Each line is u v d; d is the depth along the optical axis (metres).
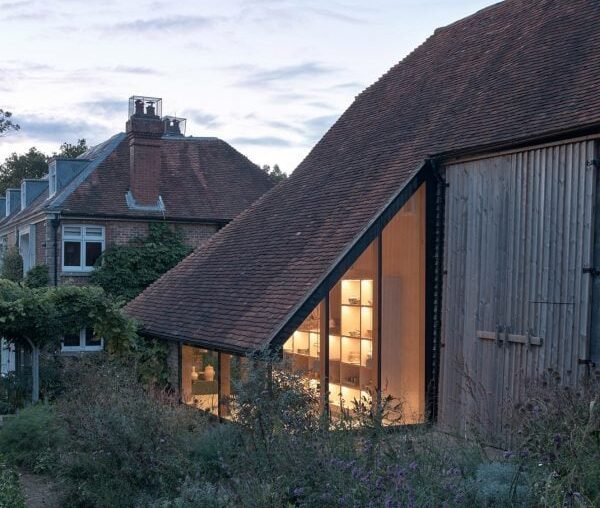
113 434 8.40
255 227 16.62
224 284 14.85
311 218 14.28
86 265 22.89
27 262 28.77
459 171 12.06
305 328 14.20
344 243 12.02
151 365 15.71
